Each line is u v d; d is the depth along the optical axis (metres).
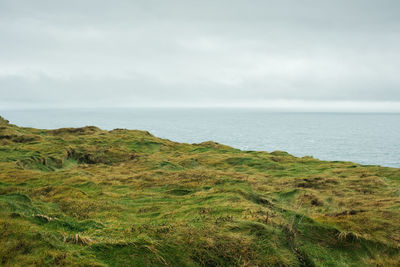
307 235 9.17
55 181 20.14
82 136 60.31
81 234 7.35
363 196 18.34
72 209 11.42
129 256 6.17
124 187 19.11
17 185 18.39
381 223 11.05
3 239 6.09
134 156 43.22
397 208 13.79
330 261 8.18
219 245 7.29
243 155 44.84
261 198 14.64
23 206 8.90
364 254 8.89
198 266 6.56
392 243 9.48
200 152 51.09
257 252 7.37
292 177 26.47
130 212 11.56
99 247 6.30
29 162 30.84
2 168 25.42
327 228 9.74
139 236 7.14
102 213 11.02
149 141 57.28
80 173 24.11
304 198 16.88
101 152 43.53
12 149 38.09
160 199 14.55
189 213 10.38
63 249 6.05
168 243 6.95
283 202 16.06
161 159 40.06
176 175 23.00
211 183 18.95
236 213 10.16
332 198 17.38
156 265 6.16
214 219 9.16
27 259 5.57
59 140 51.50
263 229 8.44
